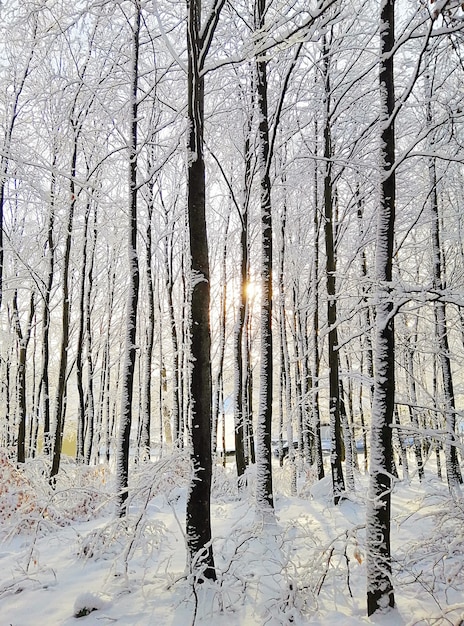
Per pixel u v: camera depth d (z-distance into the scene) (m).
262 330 7.80
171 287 17.44
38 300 16.12
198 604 4.36
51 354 22.28
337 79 11.34
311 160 12.75
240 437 11.45
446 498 5.05
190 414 4.93
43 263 14.55
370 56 11.62
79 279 18.73
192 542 4.74
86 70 10.45
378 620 3.87
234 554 4.81
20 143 10.61
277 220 16.45
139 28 8.40
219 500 10.77
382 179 4.33
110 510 9.38
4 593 4.98
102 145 11.01
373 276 4.93
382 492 4.06
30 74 11.23
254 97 11.28
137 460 15.63
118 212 13.35
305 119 12.79
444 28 4.12
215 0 4.84
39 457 12.27
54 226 13.31
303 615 4.14
